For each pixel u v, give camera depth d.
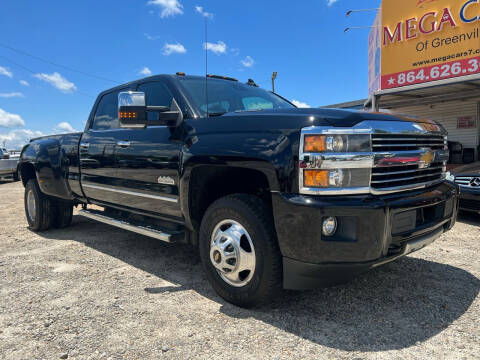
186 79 3.59
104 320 2.53
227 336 2.31
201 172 2.98
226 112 3.37
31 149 5.33
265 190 2.77
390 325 2.43
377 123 2.38
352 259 2.22
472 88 10.70
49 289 3.09
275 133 2.41
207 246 2.85
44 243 4.68
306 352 2.12
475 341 2.23
